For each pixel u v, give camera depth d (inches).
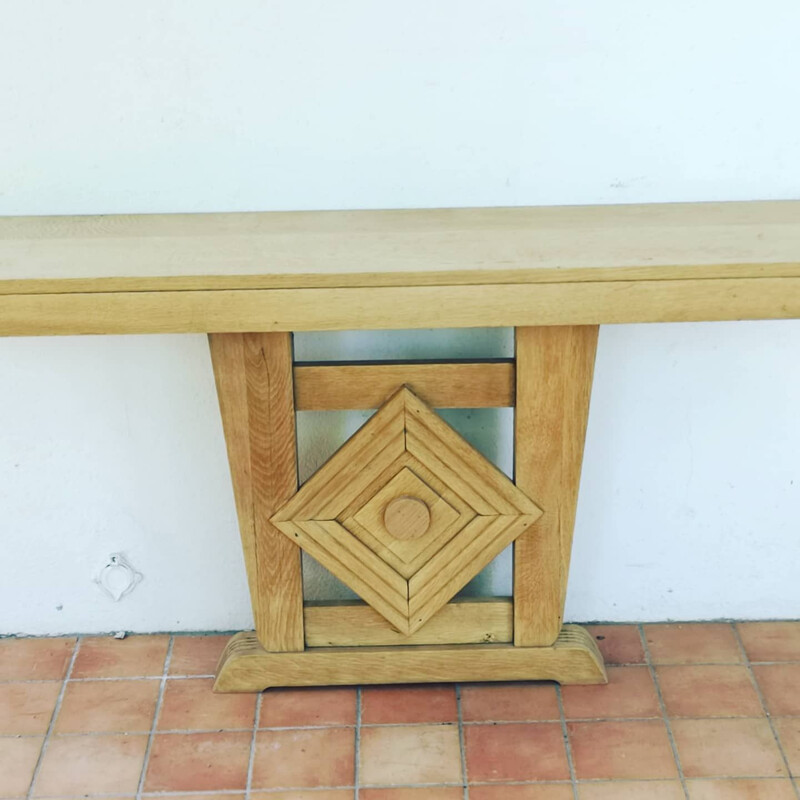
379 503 110.4
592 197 107.7
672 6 99.4
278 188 106.8
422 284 92.4
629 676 123.5
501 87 102.6
